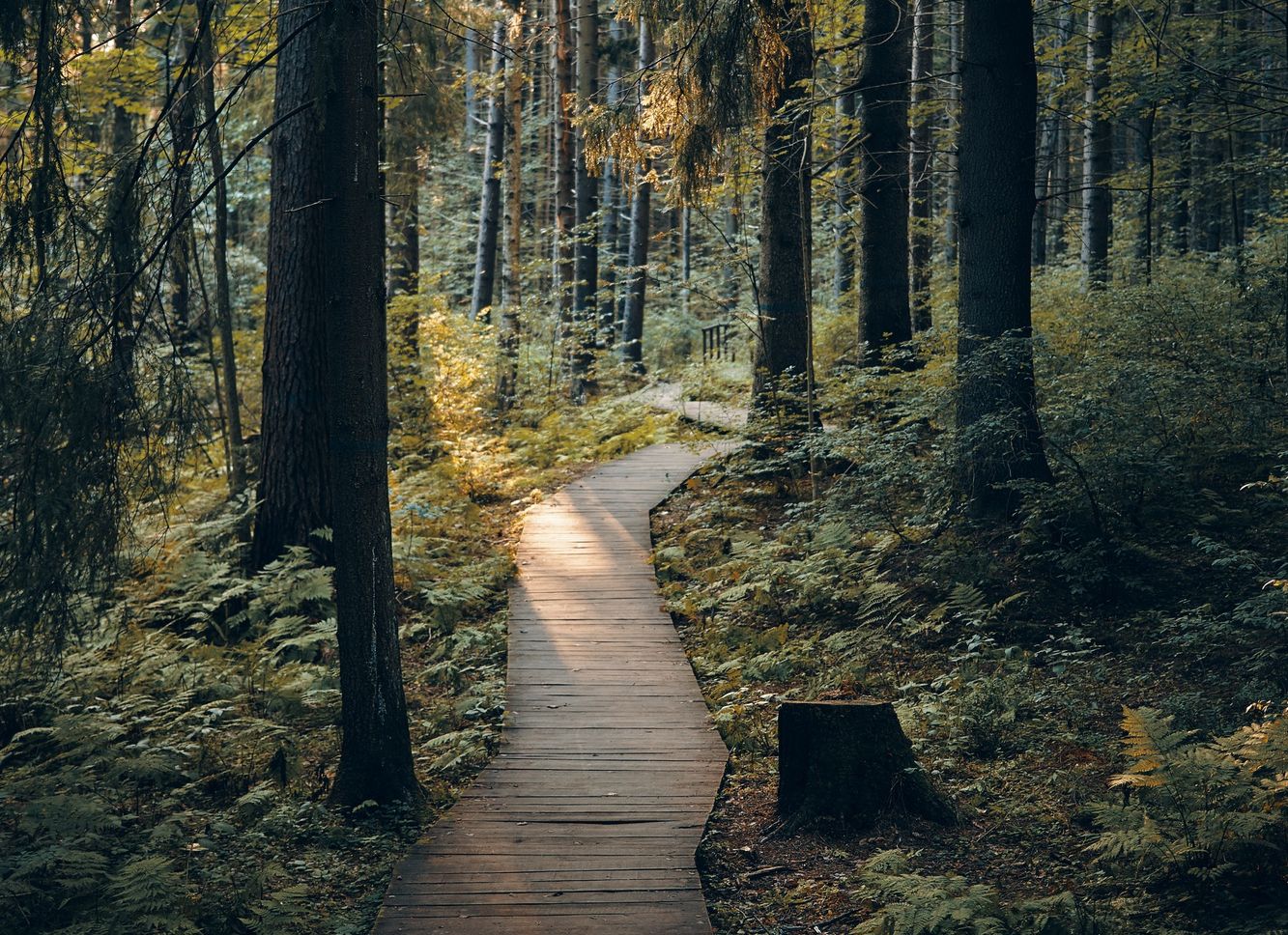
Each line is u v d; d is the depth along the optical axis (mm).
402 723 6887
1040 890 5305
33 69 5926
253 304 22391
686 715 8023
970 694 7633
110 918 5168
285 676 9023
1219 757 5336
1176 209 19500
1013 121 9805
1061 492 9242
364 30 6316
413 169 19250
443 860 5812
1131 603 8609
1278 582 6535
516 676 8781
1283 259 12141
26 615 5652
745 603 10344
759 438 13602
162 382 5820
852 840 6031
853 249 21594
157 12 5918
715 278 30578
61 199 5645
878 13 12938
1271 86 11398
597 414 18797
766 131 13094
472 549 12648
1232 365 10344
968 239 9992
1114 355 11320
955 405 10398
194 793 7195
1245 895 4809
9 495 5562
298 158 10836
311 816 6566
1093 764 6531
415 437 16859
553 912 5230
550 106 28672
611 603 10547
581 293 22875
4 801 6641
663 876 5605
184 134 5848
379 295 6586
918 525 10250
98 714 7773
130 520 5949
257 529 11156
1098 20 16203
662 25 10336
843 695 6562
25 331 5527
